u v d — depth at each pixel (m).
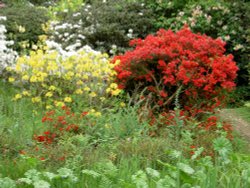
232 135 8.59
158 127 8.30
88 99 9.20
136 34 14.04
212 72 9.30
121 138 7.42
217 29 13.74
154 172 5.21
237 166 5.75
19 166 5.53
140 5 14.66
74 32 13.86
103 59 9.72
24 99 9.09
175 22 13.91
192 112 8.90
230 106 12.65
